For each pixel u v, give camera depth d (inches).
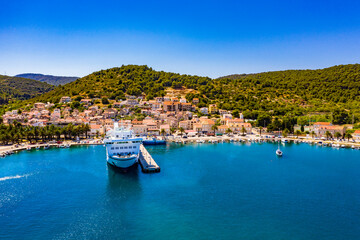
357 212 3142.2
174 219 2930.6
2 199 3444.9
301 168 5029.5
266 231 2694.4
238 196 3595.0
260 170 4877.0
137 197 3533.5
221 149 6978.4
